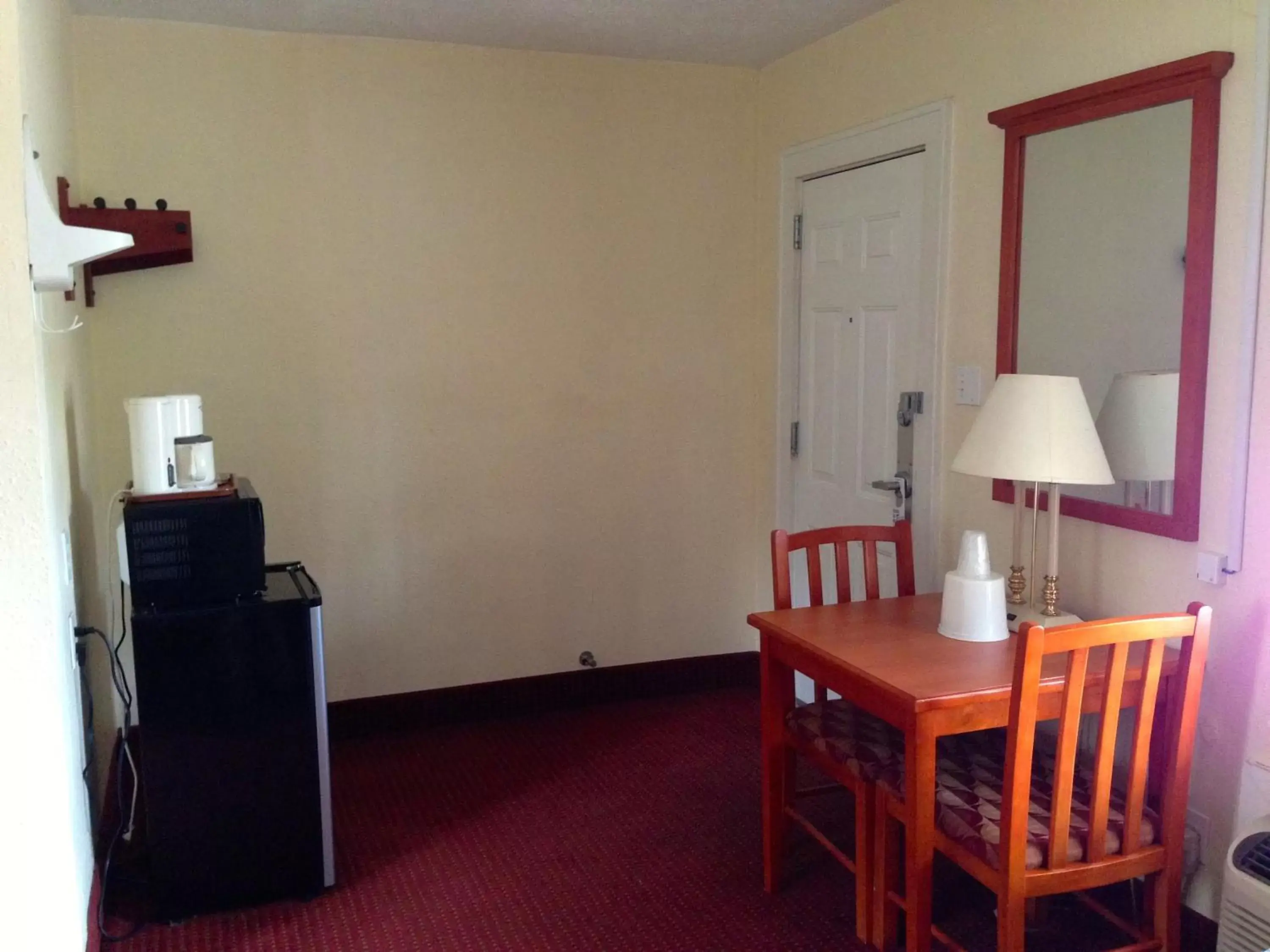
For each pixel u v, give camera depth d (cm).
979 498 280
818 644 225
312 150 331
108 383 318
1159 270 221
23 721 188
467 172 349
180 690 239
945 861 269
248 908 251
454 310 352
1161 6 221
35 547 185
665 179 374
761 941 236
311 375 339
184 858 244
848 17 318
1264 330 202
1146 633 187
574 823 294
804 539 266
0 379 180
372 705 356
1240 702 212
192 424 250
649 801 307
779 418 378
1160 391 222
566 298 366
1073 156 242
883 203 317
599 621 385
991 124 269
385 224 341
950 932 238
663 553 390
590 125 362
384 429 349
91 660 267
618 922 244
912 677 203
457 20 317
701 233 381
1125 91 226
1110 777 192
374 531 352
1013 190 258
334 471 345
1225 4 206
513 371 362
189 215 307
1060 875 192
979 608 225
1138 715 194
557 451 371
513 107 352
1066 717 187
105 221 295
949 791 210
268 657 244
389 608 357
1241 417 207
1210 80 207
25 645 187
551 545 374
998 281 270
